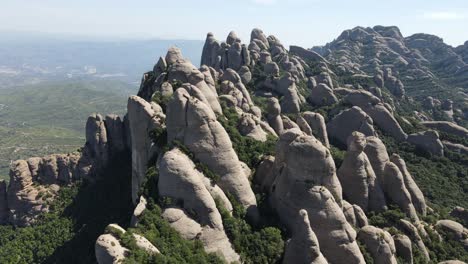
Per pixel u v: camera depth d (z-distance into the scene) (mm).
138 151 72375
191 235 53156
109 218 77750
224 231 56562
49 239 81188
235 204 60781
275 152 68312
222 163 61312
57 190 95188
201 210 55062
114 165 95562
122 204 81312
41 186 94875
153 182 58719
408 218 73750
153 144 66750
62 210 89688
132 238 47000
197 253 51250
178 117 62469
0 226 91625
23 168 92938
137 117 71688
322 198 58469
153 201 55844
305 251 53500
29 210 91375
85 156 98062
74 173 97250
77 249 73625
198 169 59750
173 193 55469
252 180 69188
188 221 53812
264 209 64000
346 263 56688
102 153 97812
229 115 82125
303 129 99875
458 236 75438
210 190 58844
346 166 72188
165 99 77188
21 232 86625
